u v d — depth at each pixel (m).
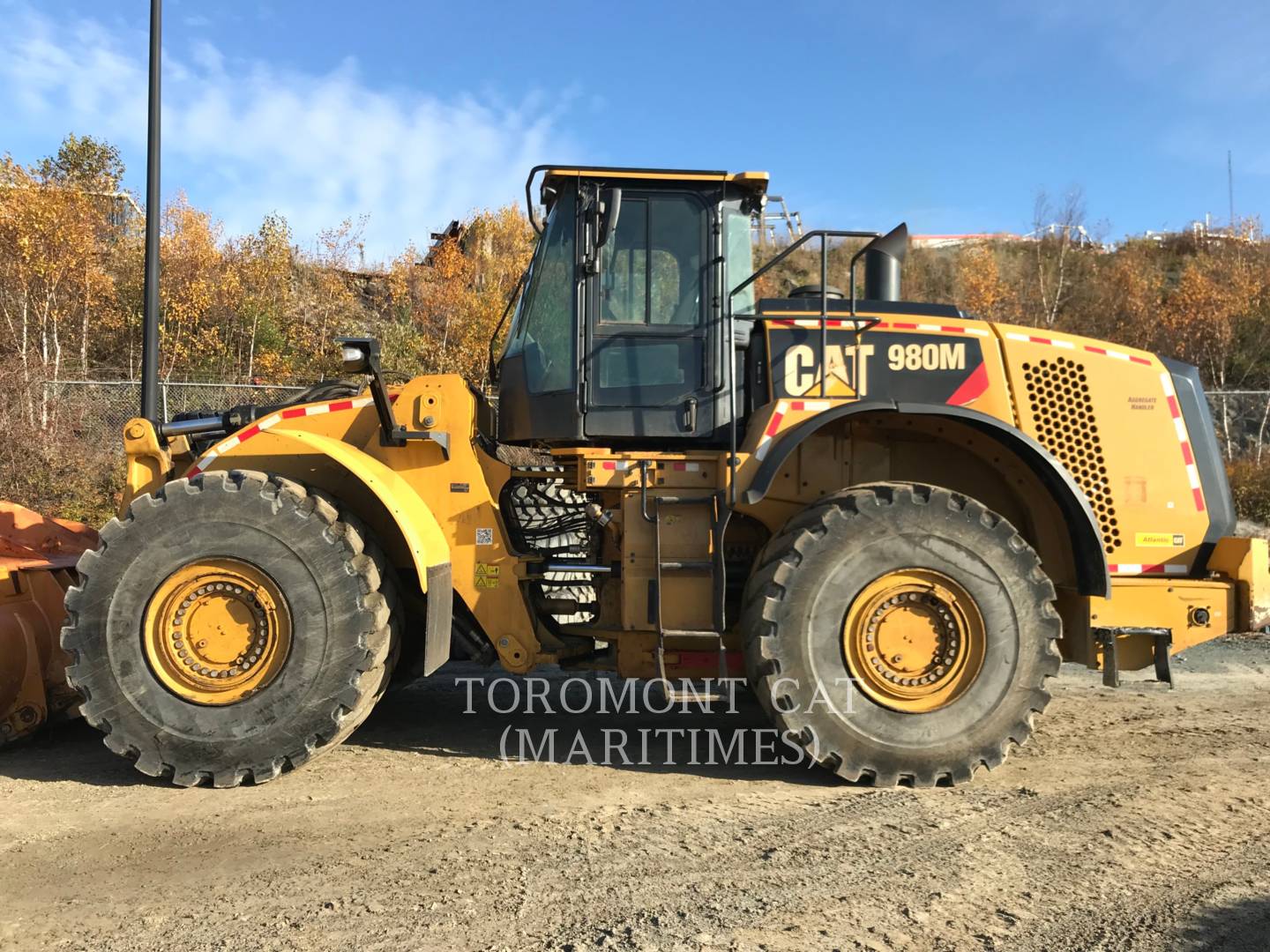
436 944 2.45
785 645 3.83
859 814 3.50
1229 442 13.81
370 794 3.69
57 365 13.84
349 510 4.14
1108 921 2.61
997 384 4.29
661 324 4.33
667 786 3.85
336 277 20.30
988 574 3.86
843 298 4.74
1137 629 4.17
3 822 3.37
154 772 3.75
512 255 21.00
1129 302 22.06
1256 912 2.66
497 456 4.71
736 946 2.45
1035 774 4.02
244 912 2.63
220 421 4.66
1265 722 4.89
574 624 4.57
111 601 3.78
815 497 4.32
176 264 17.05
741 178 4.32
